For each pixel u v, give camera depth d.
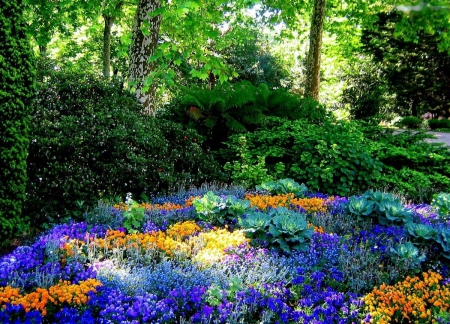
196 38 7.27
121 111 5.64
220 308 2.62
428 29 10.56
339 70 23.73
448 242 3.53
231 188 5.78
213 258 3.30
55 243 3.27
